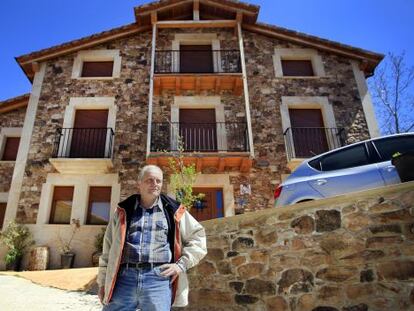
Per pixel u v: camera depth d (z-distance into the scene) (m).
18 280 5.66
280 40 11.52
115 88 10.52
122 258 2.05
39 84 10.57
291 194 4.73
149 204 2.27
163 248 2.10
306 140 9.88
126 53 11.18
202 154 8.85
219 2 11.43
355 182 4.35
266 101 10.30
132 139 9.74
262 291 3.48
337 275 3.10
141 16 11.29
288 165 9.34
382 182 4.20
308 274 3.25
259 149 9.60
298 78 10.71
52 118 10.05
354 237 3.12
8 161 10.55
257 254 3.65
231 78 10.17
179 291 2.14
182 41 11.50
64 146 9.59
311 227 3.38
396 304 2.77
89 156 9.60
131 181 9.23
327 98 10.40
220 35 11.59
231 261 3.83
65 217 9.05
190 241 2.23
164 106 10.25
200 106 10.38
